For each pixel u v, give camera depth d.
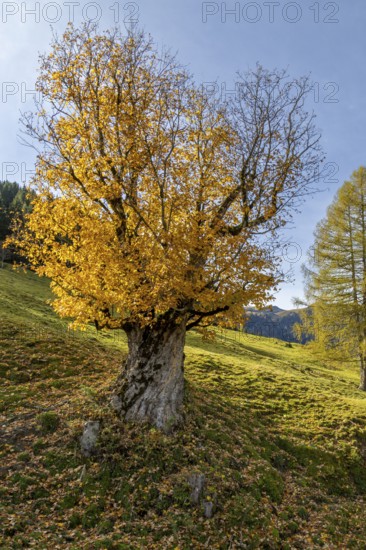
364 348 32.69
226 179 15.16
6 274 62.06
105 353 26.78
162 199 13.52
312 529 12.09
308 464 16.67
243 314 13.76
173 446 13.50
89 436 12.86
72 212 14.55
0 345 23.41
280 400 24.08
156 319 14.19
